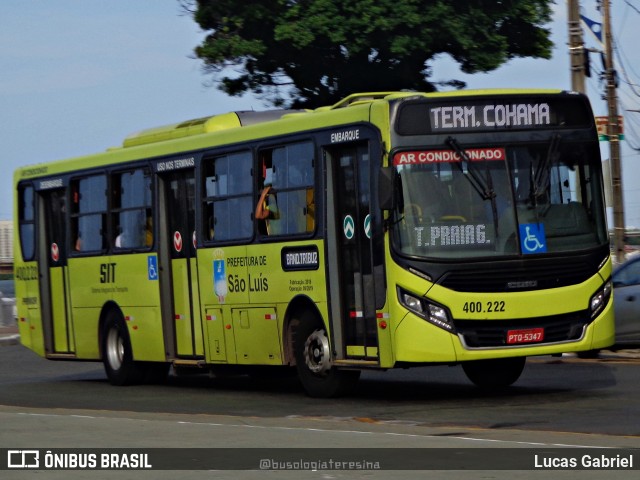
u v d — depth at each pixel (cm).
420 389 2141
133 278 2450
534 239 1838
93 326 2598
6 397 2331
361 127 1864
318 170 1958
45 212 2769
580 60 2788
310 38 3753
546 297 1831
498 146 1850
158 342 2386
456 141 1831
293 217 2020
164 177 2383
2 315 4781
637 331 2567
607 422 1591
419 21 3712
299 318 2034
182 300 2327
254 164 2112
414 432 1468
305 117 1998
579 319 1859
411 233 1803
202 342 2267
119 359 2536
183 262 2319
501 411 1750
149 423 1600
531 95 1878
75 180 2644
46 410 1905
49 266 2752
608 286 1891
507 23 3938
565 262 1848
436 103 1834
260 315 2100
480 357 1798
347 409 1850
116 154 2516
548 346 1831
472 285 1805
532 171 1858
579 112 1906
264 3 3862
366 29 3725
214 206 2222
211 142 2230
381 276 1827
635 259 2622
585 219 1881
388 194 1780
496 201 1831
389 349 1819
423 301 1794
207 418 1709
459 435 1432
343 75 3934
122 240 2489
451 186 1823
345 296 1928
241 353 2159
